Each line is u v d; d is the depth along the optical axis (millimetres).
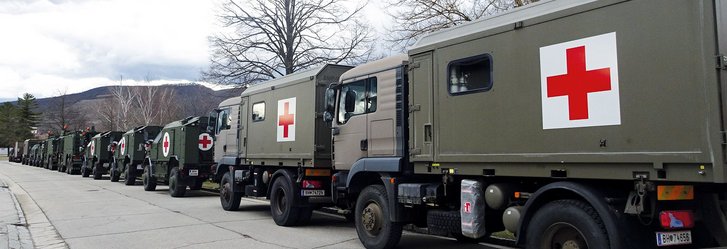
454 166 6055
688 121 4008
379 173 7371
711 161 3854
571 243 4746
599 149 4582
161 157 18828
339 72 9719
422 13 12859
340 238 8672
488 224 5926
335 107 8602
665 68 4172
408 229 9531
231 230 9562
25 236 9133
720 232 4523
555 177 4969
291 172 9969
